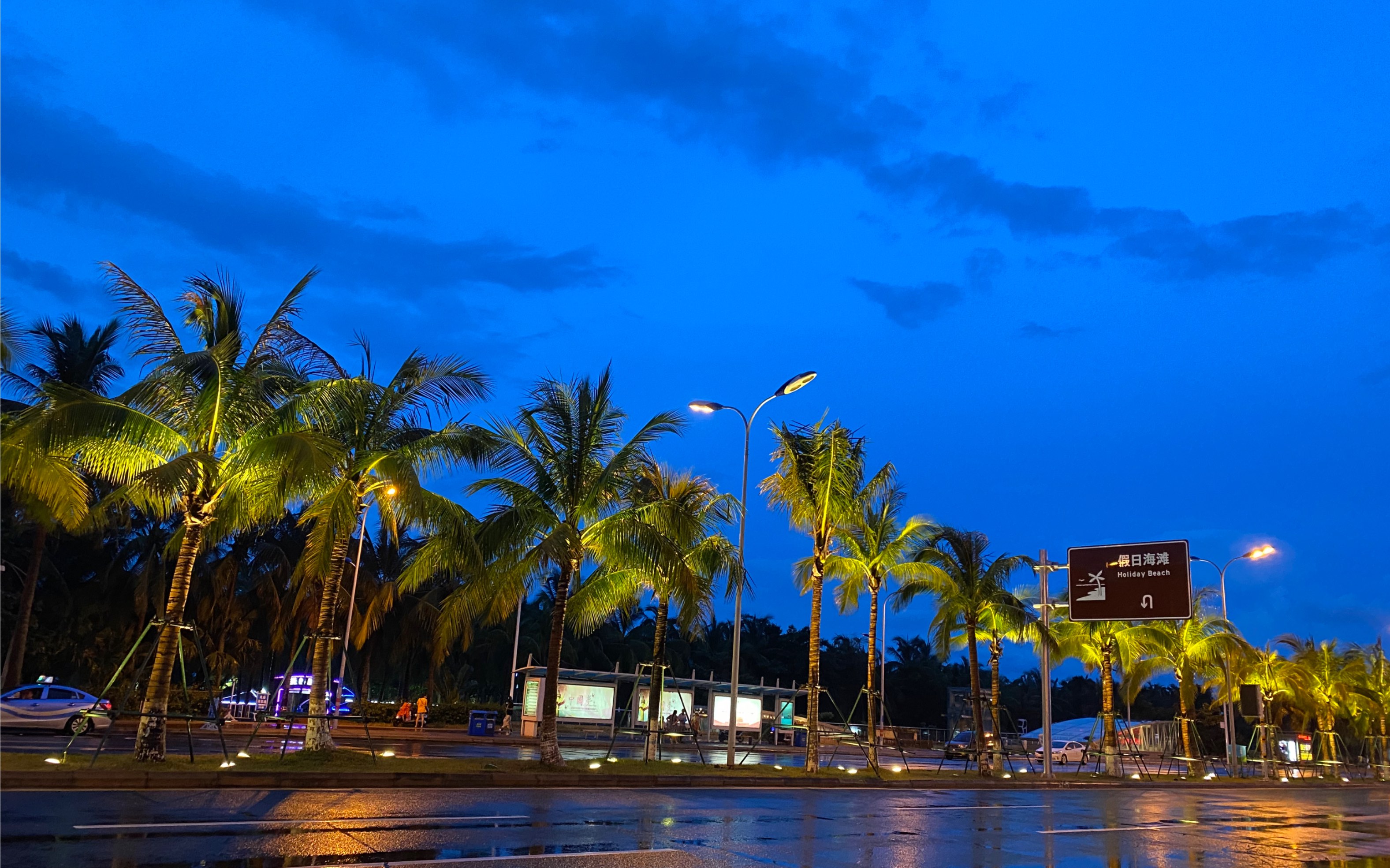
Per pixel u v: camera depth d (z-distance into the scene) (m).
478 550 22.39
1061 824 18.41
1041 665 36.00
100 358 34.72
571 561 23.42
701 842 12.99
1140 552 34.28
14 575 41.00
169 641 18.50
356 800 15.35
